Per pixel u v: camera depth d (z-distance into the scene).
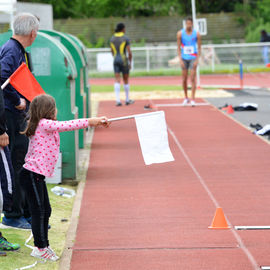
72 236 13.78
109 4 122.69
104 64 77.94
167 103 41.47
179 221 14.87
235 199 16.89
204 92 48.97
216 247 12.87
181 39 38.56
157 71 80.00
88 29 110.44
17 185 14.14
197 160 22.45
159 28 112.12
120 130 30.06
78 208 16.20
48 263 11.95
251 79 68.62
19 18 13.77
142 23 112.38
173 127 30.61
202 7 127.25
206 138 27.12
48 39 19.12
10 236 13.56
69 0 123.81
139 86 58.06
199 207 16.11
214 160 22.39
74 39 29.88
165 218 15.16
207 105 39.72
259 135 27.52
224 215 15.06
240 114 34.72
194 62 38.66
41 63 19.22
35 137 11.91
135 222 14.84
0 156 12.12
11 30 18.78
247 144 25.45
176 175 20.09
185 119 33.38
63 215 15.74
